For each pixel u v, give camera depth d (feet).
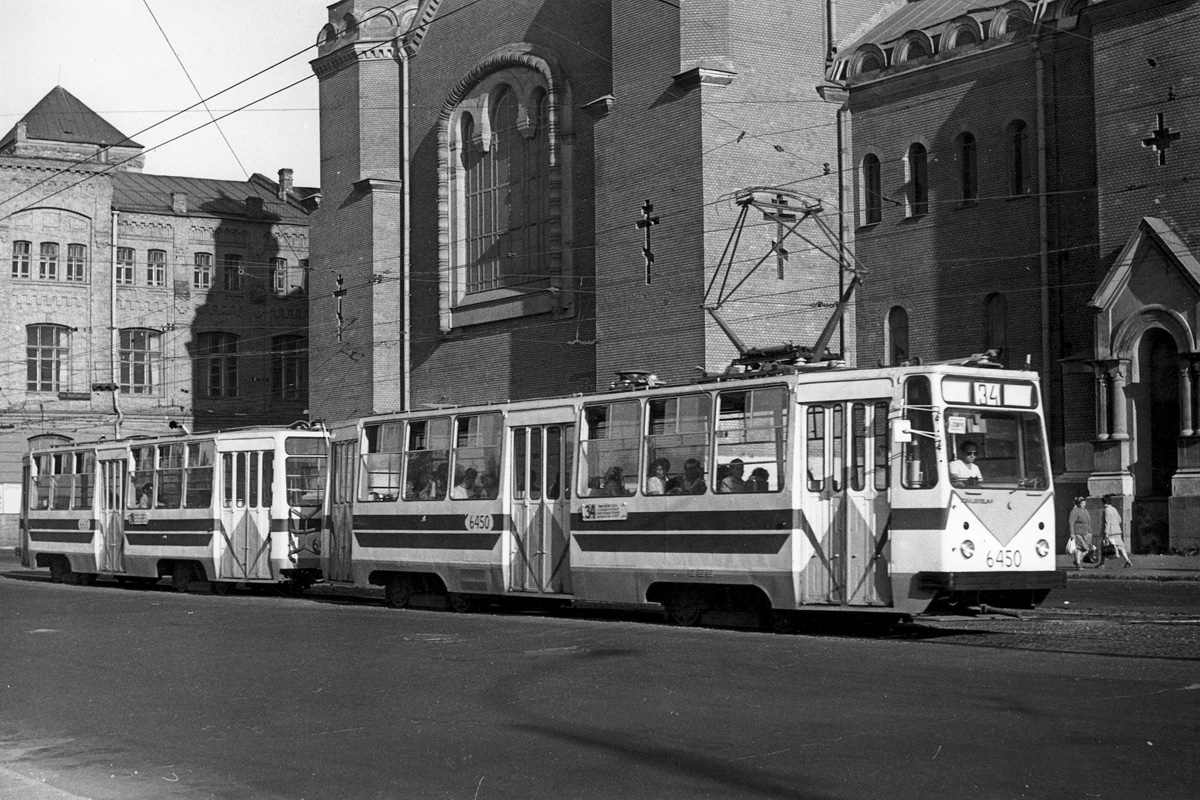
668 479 64.44
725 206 115.14
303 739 35.68
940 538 54.80
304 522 90.84
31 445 207.21
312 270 160.66
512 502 72.90
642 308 118.83
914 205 120.37
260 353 226.38
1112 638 52.60
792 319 118.52
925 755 30.50
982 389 57.11
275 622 67.87
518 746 33.32
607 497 67.10
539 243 136.05
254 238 226.79
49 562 116.06
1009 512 56.59
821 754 30.99
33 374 208.54
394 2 153.07
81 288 211.61
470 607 77.20
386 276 151.12
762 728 34.24
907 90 120.37
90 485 109.50
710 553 62.03
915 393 56.29
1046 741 31.50
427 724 36.88
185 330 220.84
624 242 120.88
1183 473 97.45
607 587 66.80
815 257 120.67
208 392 222.48
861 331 123.03
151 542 100.73
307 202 160.97
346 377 154.30
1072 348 108.27
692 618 64.13
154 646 58.13
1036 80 110.63
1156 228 98.78
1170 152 99.81
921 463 55.72
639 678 43.42
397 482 80.12
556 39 132.98
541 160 135.95
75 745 36.47
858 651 48.65
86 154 221.87
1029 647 49.62
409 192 150.92
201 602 83.97
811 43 122.31
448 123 144.66
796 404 59.21
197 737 36.78
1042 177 109.70
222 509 94.22
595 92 128.67
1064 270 108.78
